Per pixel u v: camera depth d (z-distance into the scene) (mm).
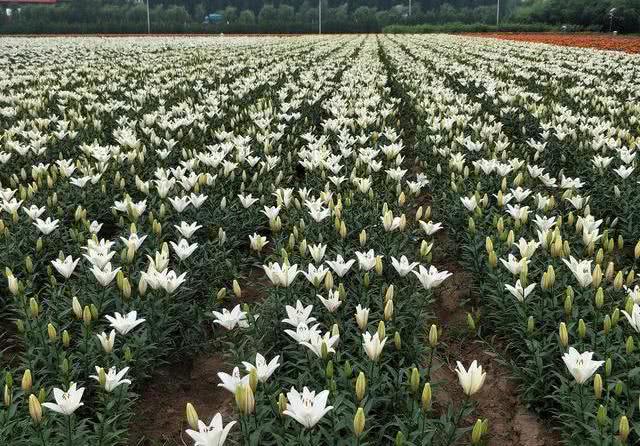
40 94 14000
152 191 7312
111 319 3674
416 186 6906
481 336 5328
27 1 89375
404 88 15945
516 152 9398
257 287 6094
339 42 42500
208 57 26688
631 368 3777
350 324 4344
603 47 33250
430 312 5703
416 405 3600
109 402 3623
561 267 4992
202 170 7914
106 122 11281
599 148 8820
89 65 22531
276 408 3410
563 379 3873
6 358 4852
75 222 6492
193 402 4555
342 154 8180
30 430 3338
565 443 3926
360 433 2916
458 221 6738
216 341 5086
